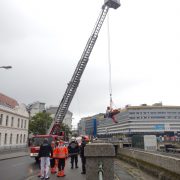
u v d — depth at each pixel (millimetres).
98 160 5688
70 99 40688
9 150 47281
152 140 41812
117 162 28062
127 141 49969
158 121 139750
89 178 5621
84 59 40875
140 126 135875
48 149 14734
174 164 12438
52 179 14648
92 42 41031
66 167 21469
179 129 140750
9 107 54969
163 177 13414
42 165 14664
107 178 5617
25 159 31078
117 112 33125
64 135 41094
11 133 54688
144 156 19109
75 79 40719
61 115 40531
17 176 16219
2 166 22594
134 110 137125
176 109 143875
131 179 15047
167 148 43156
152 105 145625
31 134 88438
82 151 16844
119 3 41125
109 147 5719
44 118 85812
